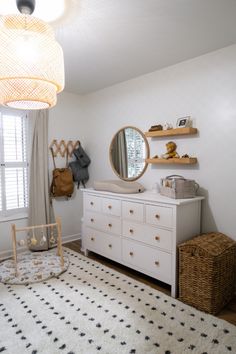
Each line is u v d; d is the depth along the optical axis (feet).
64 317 6.06
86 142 12.42
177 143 8.59
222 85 7.34
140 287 7.54
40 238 10.70
